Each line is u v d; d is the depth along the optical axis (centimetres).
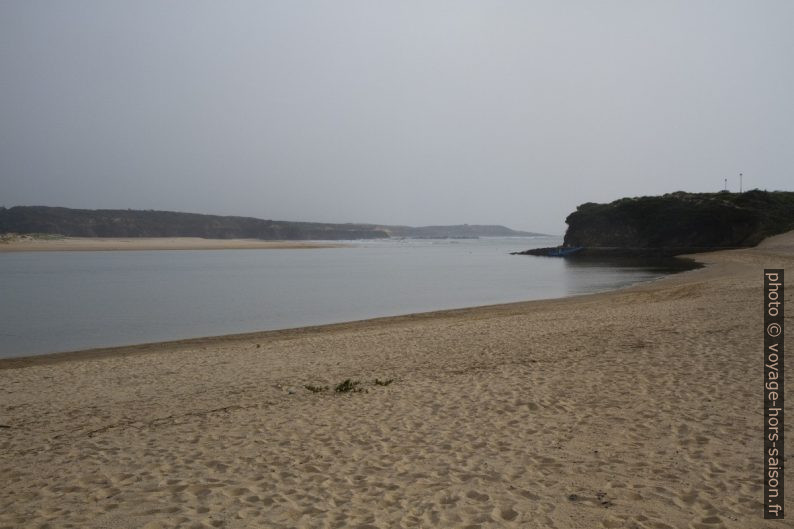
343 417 791
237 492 542
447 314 2403
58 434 782
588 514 462
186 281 4725
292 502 512
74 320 2500
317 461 621
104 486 572
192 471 605
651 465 558
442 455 621
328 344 1534
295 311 2769
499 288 3859
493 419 743
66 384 1152
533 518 459
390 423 751
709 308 1694
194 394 995
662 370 945
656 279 4084
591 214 10006
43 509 517
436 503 498
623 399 795
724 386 823
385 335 1639
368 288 4019
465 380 979
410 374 1070
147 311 2798
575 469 560
